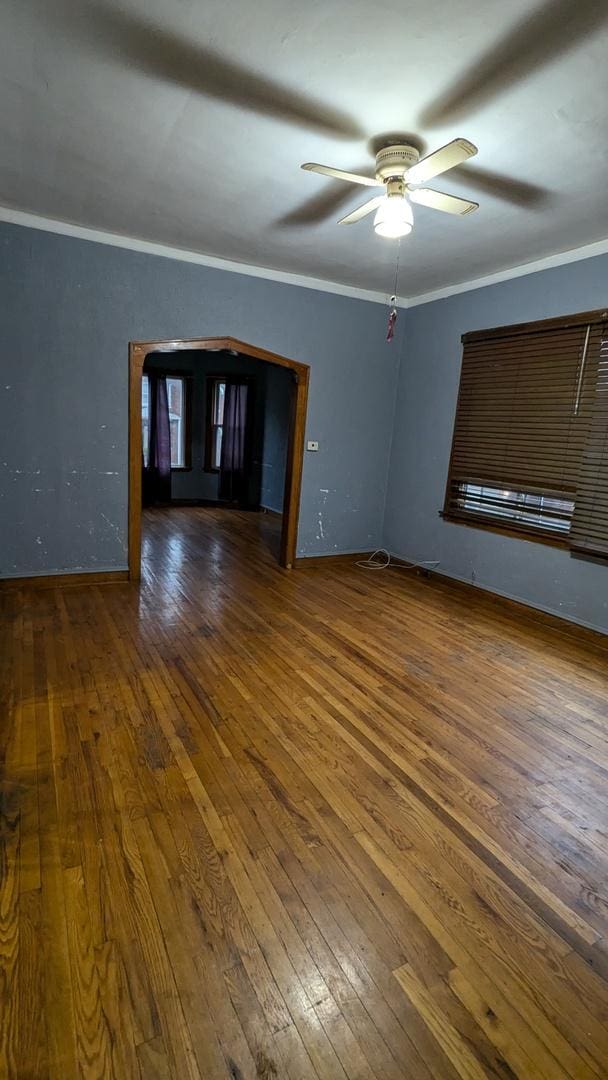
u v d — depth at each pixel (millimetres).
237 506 8719
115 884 1534
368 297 5086
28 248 3682
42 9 1742
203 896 1514
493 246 3650
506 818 1909
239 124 2338
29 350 3832
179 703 2559
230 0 1668
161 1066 1102
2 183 3109
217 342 4445
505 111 2135
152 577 4641
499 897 1571
